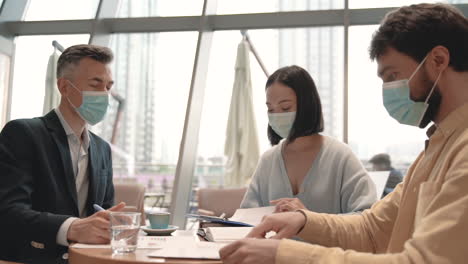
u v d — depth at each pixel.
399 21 0.95
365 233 1.17
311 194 1.71
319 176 1.72
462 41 0.89
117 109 4.07
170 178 3.84
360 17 3.77
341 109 3.64
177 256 0.92
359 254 0.75
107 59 1.73
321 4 3.94
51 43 4.28
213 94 3.97
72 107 1.68
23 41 4.33
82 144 1.72
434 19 0.91
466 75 0.90
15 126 1.52
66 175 1.55
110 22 4.14
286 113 1.76
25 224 1.26
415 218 0.90
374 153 3.56
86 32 4.17
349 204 1.64
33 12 4.34
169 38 4.12
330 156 1.73
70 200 1.55
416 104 0.96
